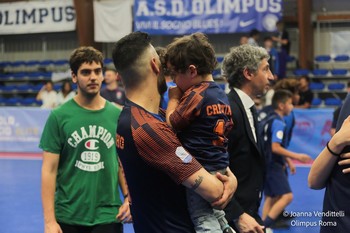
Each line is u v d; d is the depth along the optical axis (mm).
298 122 10031
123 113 2230
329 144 2338
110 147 3520
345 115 2404
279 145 5242
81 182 3441
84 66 3434
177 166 2072
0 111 12133
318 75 15453
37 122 11922
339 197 2340
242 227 2910
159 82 2287
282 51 14648
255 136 3223
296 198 7465
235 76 3275
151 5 15258
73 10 16719
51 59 19703
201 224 2213
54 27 17000
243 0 14570
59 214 3445
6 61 20125
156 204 2174
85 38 16641
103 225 3441
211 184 2111
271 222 5516
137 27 15406
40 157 11578
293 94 6281
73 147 3436
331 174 2404
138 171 2150
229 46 17188
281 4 14445
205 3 14867
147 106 2221
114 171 3539
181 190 2193
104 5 16125
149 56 2219
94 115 3496
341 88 14977
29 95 18641
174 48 2361
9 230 6164
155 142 2080
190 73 2336
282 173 5559
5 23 17500
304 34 15359
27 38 19891
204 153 2264
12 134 12102
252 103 3217
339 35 15828
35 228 6254
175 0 15078
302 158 5191
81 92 3488
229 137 3064
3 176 9594
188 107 2266
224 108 2342
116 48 2246
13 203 7543
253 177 3131
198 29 14977
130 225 6160
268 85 3297
